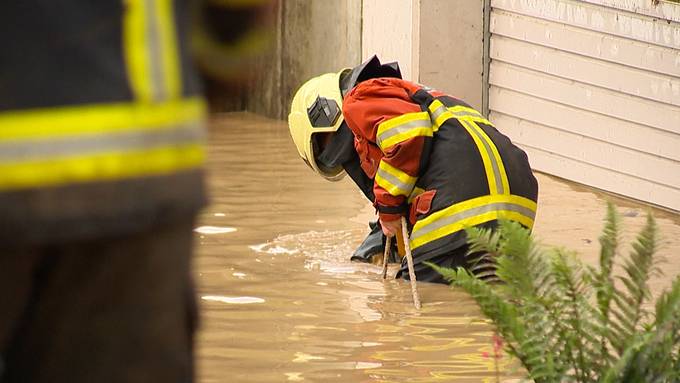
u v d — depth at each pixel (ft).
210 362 37.86
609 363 22.43
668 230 61.26
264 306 44.98
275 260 52.90
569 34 74.13
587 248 56.08
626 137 70.44
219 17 11.60
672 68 67.00
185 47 11.11
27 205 9.95
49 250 10.41
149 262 10.66
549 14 75.56
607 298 23.17
